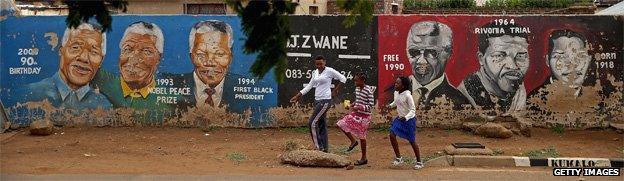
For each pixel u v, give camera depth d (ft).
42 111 40.96
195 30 40.40
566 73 39.68
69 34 40.63
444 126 40.24
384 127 40.19
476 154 31.37
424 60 40.04
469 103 40.11
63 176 26.89
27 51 40.73
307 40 40.14
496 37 39.86
